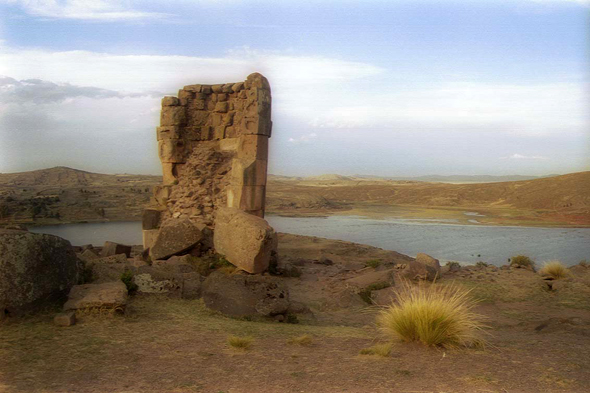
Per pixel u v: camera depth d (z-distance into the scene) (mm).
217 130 20234
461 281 14773
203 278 11539
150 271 10820
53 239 8492
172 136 20141
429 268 14984
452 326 6953
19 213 79688
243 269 13781
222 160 19469
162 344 6871
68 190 124875
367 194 181625
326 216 103562
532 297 12969
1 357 5996
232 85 19969
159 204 20031
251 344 7016
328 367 5812
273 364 5965
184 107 20312
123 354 6305
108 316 8156
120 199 105125
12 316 7676
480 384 5086
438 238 59438
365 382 5211
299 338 7176
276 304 10219
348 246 28016
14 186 166875
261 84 18359
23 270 7812
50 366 5734
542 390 4898
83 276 9797
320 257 22859
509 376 5367
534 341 7480
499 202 141125
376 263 18766
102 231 62031
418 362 6012
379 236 61562
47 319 7828
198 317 9070
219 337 7469
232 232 14102
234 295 10164
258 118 18031
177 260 15516
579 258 41281
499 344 7184
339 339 7594
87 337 7023
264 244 13430
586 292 13086
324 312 11938
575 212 107250
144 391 4965
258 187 18141
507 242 55000
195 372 5613
